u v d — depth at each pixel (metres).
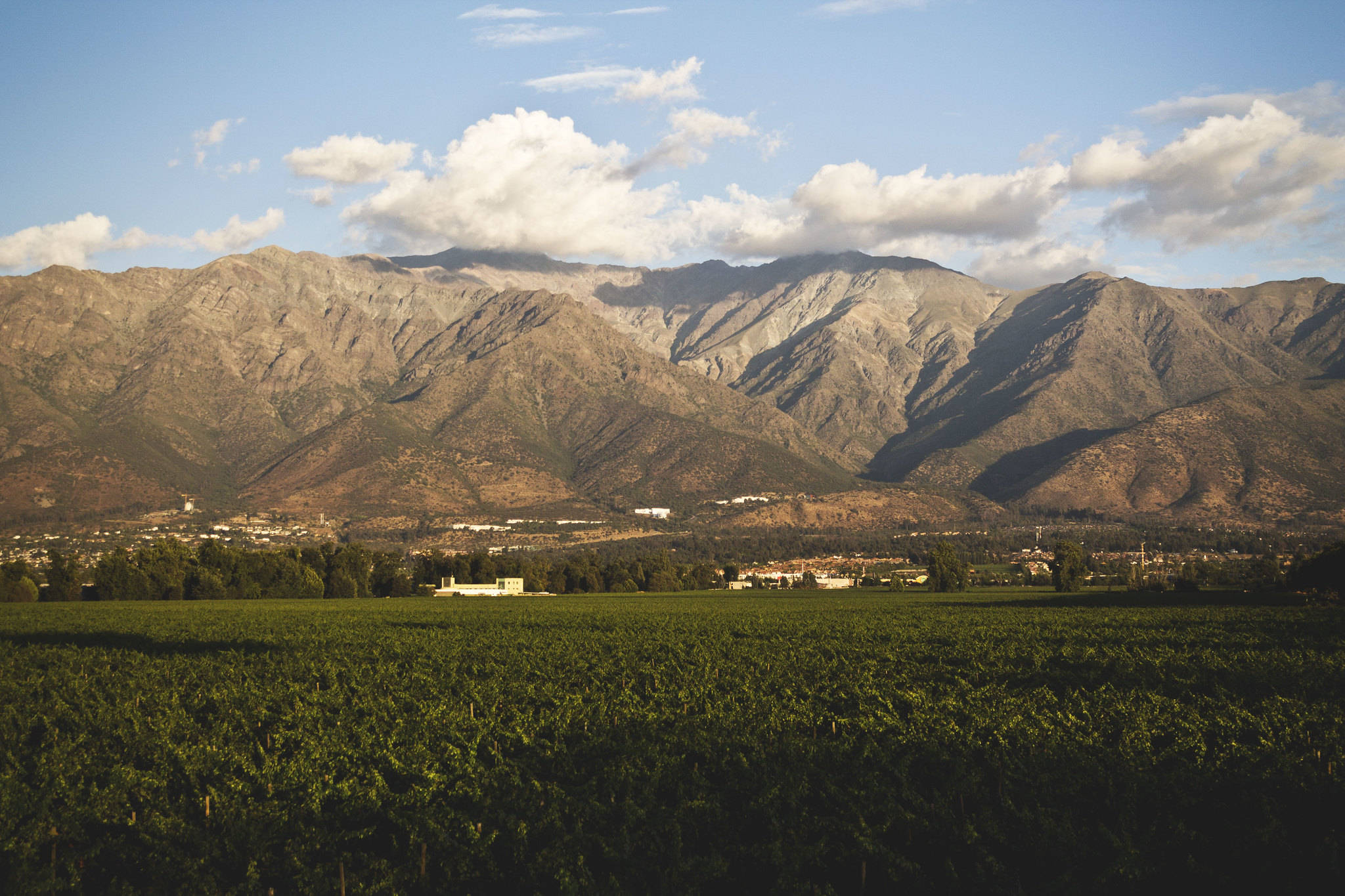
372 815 26.42
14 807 25.88
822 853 23.12
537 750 33.00
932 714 38.59
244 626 84.31
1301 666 52.66
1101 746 32.97
